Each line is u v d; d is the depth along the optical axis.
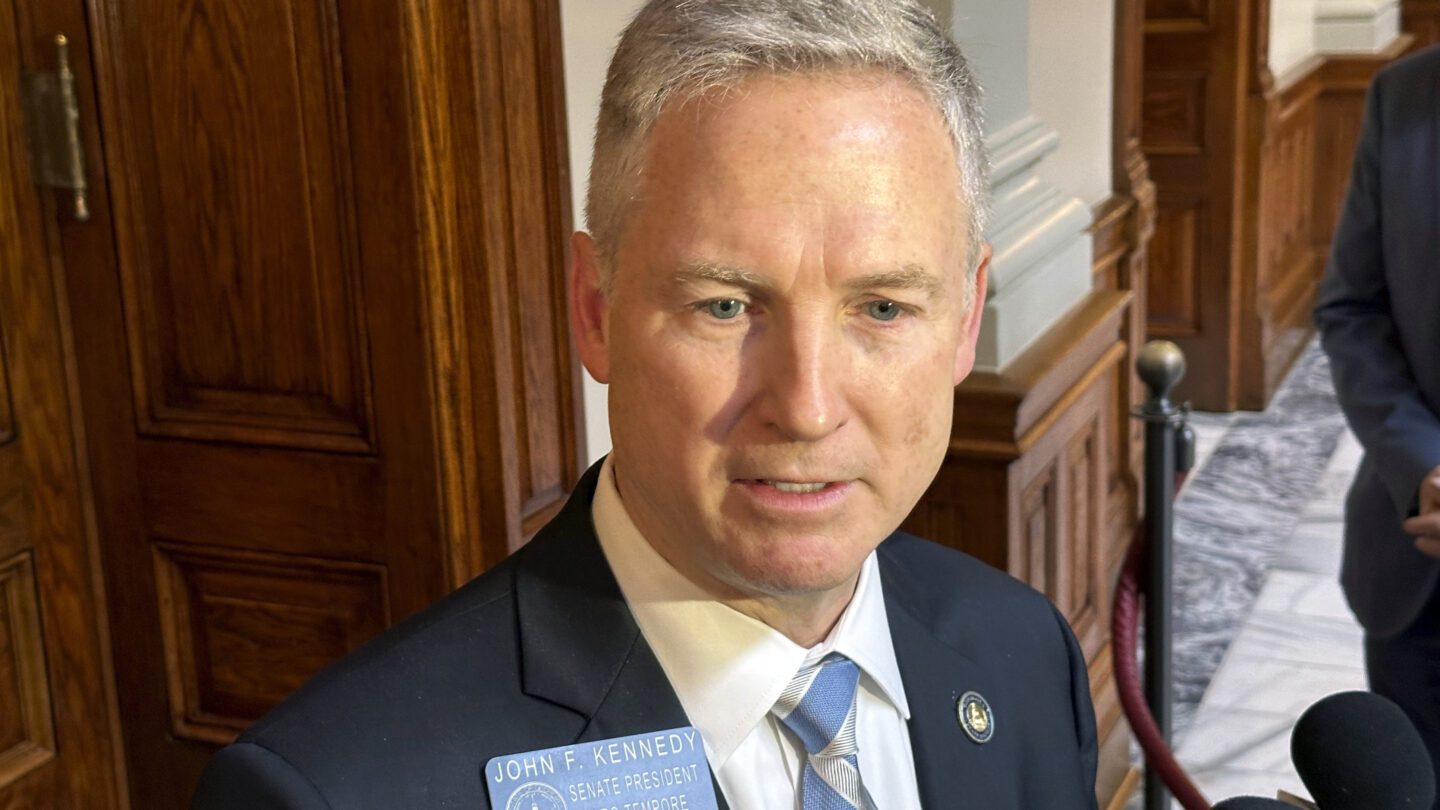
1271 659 4.21
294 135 1.88
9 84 1.92
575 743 0.97
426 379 1.88
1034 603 1.31
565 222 1.97
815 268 0.83
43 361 2.00
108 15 1.92
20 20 1.93
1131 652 2.25
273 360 1.97
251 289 1.95
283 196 1.90
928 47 0.88
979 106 0.95
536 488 2.00
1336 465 5.78
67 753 2.08
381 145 1.83
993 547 2.86
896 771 1.07
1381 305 2.45
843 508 0.87
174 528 2.06
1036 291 3.09
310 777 0.90
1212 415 6.46
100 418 2.06
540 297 1.96
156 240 1.98
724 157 0.83
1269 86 6.20
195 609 2.10
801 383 0.83
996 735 1.18
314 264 1.91
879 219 0.83
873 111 0.84
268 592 2.05
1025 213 3.14
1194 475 5.75
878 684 1.06
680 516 0.89
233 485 2.02
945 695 1.16
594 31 2.08
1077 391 3.12
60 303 2.02
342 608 2.02
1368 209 2.43
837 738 1.00
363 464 1.95
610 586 1.03
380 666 0.98
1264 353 6.41
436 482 1.91
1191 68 6.09
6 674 2.00
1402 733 1.02
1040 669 1.27
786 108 0.83
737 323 0.86
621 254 0.88
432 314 1.86
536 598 1.03
